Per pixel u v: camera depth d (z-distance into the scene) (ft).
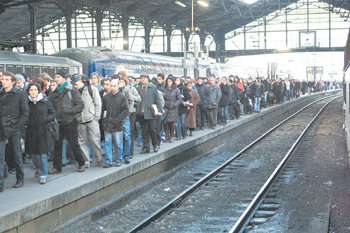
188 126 48.57
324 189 33.12
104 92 34.88
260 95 83.66
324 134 65.21
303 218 26.11
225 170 41.09
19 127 24.47
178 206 29.66
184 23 195.42
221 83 61.16
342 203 29.40
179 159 43.16
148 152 38.11
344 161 43.91
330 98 172.24
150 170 36.14
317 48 214.28
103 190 28.55
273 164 43.73
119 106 31.40
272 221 25.90
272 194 32.12
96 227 25.41
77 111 29.12
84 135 31.45
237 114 71.87
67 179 27.63
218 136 57.06
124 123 32.76
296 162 44.50
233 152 52.19
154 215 26.50
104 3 142.61
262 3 200.95
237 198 31.42
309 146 54.39
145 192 34.01
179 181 37.63
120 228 25.40
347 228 24.57
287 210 27.99
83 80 30.83
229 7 185.88
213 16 196.03
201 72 104.12
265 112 87.40
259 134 67.97
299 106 128.06
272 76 147.84
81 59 79.41
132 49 203.92
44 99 26.53
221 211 28.32
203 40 210.59
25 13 157.99
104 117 31.63
